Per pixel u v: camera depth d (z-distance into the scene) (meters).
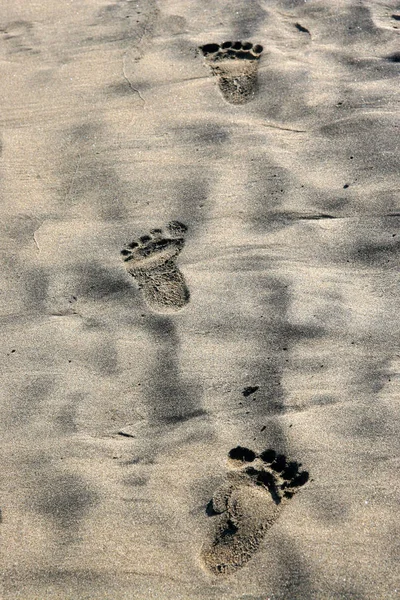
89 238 2.44
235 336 2.14
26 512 1.92
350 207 2.37
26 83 3.02
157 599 1.75
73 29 3.24
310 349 2.08
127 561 1.81
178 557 1.80
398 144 2.51
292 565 1.75
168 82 2.90
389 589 1.70
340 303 2.16
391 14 3.01
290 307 2.17
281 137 2.61
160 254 2.36
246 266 2.29
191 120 2.74
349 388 2.00
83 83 2.97
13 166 2.72
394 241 2.27
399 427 1.92
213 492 1.88
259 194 2.45
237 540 1.80
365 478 1.85
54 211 2.55
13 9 3.41
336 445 1.91
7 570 1.84
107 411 2.04
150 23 3.19
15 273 2.39
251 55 2.94
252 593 1.73
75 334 2.22
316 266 2.25
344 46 2.91
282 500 1.85
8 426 2.06
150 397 2.05
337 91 2.73
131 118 2.79
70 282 2.34
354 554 1.75
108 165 2.65
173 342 2.15
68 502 1.92
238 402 2.01
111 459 1.96
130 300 2.27
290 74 2.82
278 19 3.08
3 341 2.23
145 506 1.88
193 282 2.28
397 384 1.99
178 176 2.56
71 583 1.80
